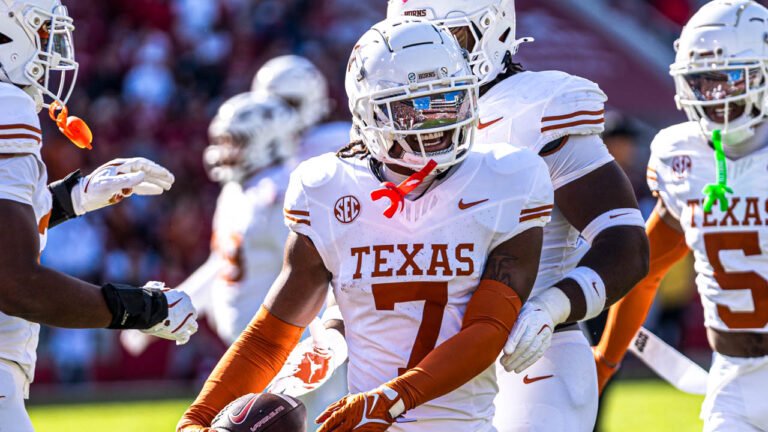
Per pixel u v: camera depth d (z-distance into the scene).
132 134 40.84
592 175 12.28
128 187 12.66
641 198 42.84
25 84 11.52
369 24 44.97
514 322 10.29
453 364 9.87
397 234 10.39
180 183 39.91
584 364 12.84
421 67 10.24
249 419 10.16
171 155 40.69
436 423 10.41
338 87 43.34
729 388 14.27
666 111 44.19
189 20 43.94
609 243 11.84
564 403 12.59
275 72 24.05
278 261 21.92
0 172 10.65
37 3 11.43
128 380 34.50
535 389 12.63
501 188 10.44
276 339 10.98
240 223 22.00
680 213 14.66
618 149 33.22
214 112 42.12
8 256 10.52
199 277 23.14
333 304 12.48
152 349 34.75
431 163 10.26
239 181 22.86
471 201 10.39
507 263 10.37
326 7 45.09
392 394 9.73
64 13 11.79
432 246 10.34
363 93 10.45
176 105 41.94
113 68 42.12
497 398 12.83
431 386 9.80
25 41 11.41
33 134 10.85
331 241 10.55
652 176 15.02
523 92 12.58
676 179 14.61
